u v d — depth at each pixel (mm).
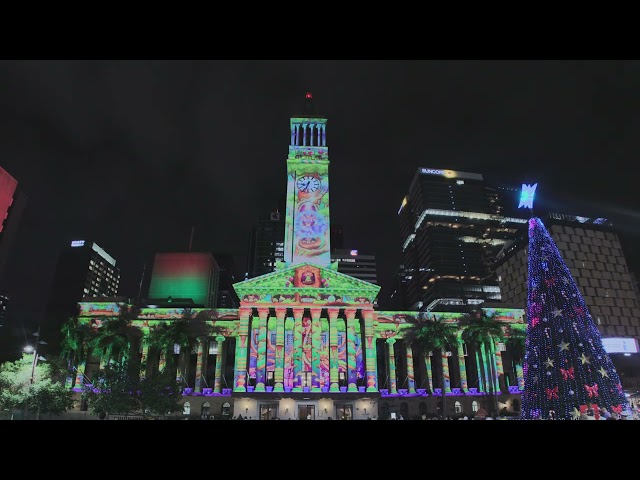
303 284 101812
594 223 198500
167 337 94812
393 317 109875
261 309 100188
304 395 93812
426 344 101000
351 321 100250
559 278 41406
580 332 39344
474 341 104188
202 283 163125
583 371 38094
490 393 104625
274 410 96000
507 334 111250
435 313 111312
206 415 97562
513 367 110312
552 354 39438
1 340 100500
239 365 96062
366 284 102312
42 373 67688
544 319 40750
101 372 69312
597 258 192250
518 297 196750
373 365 97875
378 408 98125
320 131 123500
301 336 98812
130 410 68125
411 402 103062
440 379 107062
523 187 45875
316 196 114062
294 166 116875
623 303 188500
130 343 102375
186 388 100562
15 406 63594
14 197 132875
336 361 97312
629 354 142500
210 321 106188
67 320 100125
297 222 111562
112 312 107125
